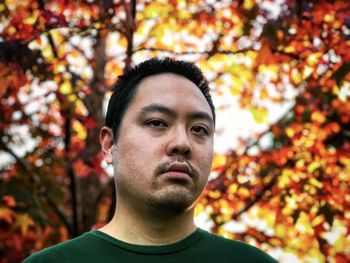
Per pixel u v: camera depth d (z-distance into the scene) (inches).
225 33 185.6
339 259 186.5
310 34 161.9
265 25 160.2
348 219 177.9
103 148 88.0
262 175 192.5
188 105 79.5
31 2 189.6
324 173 180.9
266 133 200.2
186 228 80.6
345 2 162.6
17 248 221.1
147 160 76.7
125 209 80.6
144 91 81.4
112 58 212.8
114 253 77.8
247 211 194.4
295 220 177.3
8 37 168.4
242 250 81.5
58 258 77.9
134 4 177.9
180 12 189.9
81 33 179.8
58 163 228.5
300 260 199.3
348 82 163.9
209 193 184.5
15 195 212.2
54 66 170.4
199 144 78.7
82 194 218.7
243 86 193.5
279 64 175.6
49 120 215.5
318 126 185.2
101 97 210.5
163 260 77.4
